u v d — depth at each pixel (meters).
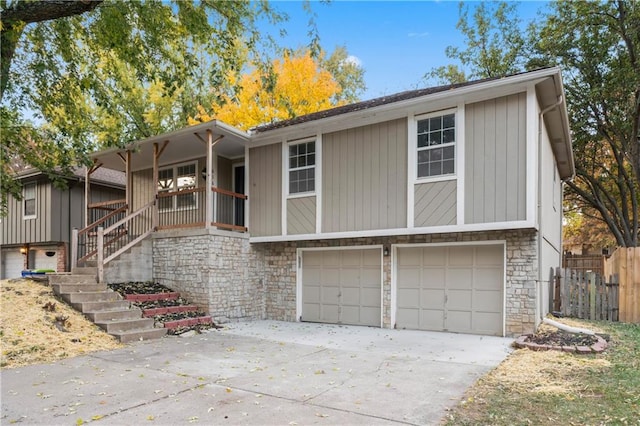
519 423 3.89
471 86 8.54
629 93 15.41
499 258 8.95
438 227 9.02
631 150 16.36
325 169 10.66
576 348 6.72
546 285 10.14
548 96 8.83
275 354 7.02
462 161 8.84
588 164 19.23
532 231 8.52
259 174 11.80
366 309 10.45
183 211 13.43
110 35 9.27
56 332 7.57
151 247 11.52
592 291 10.24
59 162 10.37
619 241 18.80
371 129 10.05
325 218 10.57
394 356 6.87
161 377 5.57
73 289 9.23
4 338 6.91
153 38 9.65
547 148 10.62
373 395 4.80
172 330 8.88
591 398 4.57
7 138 9.52
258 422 3.99
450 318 9.39
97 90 10.48
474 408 4.32
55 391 4.97
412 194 9.38
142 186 15.06
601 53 16.11
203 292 10.46
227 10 9.55
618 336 8.06
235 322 10.84
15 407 4.43
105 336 7.91
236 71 10.78
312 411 4.28
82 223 16.23
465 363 6.33
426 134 9.36
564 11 16.58
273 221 11.44
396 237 10.02
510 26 19.58
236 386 5.16
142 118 13.85
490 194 8.52
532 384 5.14
